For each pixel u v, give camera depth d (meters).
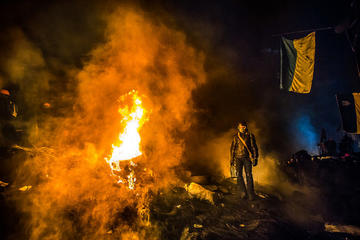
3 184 4.72
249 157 6.32
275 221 5.04
